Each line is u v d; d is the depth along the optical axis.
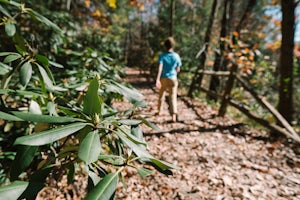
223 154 3.85
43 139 0.81
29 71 1.20
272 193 2.88
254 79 8.15
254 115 4.93
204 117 5.74
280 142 4.40
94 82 0.95
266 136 4.68
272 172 3.37
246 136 4.67
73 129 0.87
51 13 5.66
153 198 2.63
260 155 3.89
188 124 5.09
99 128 0.94
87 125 0.98
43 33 4.33
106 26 13.27
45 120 0.91
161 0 19.02
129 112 1.39
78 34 9.13
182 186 2.89
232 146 4.19
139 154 0.91
